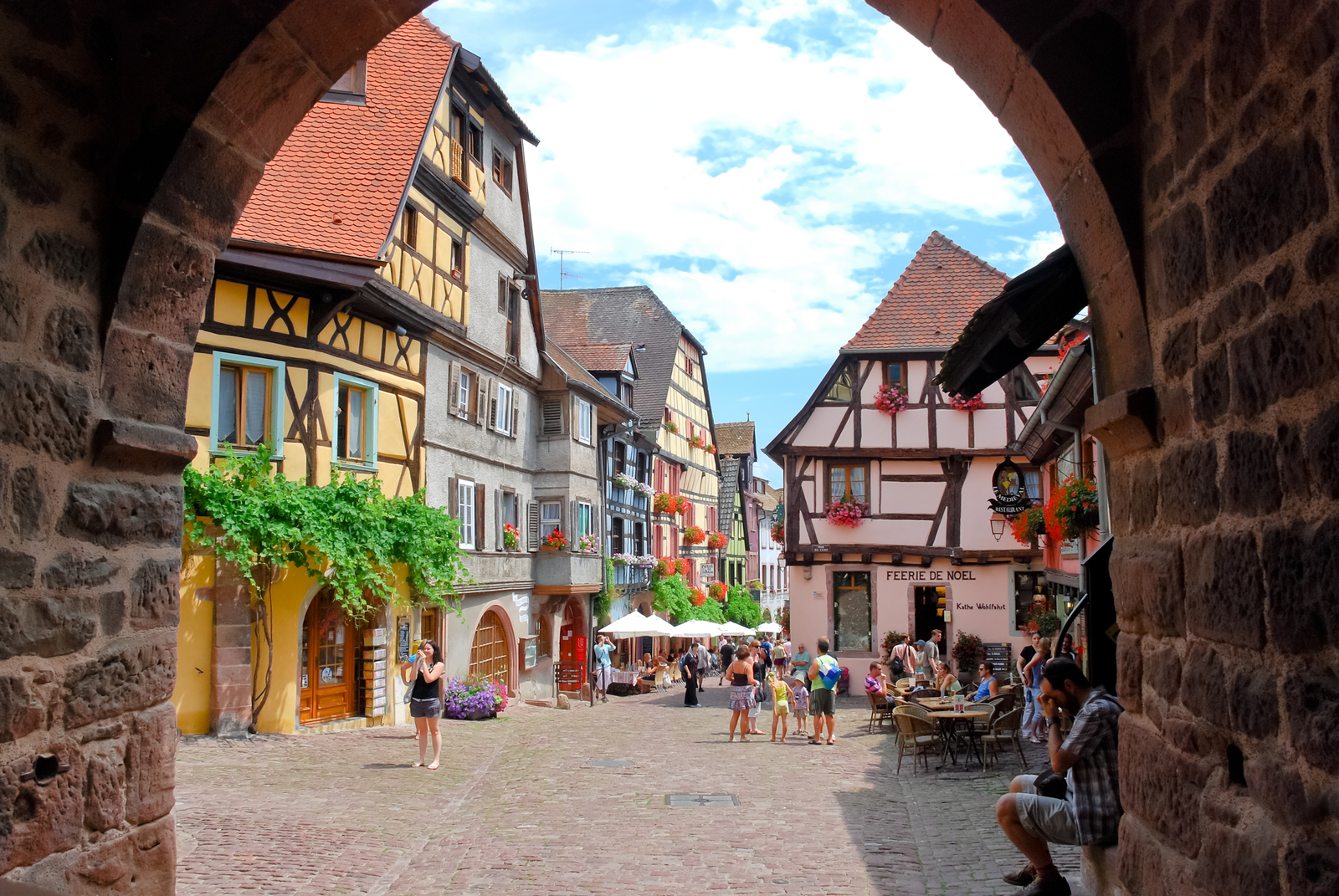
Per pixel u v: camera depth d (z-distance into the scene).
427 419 19.42
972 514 23.67
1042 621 18.38
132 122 3.30
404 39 19.94
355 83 18.75
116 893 3.23
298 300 15.66
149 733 3.42
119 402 3.30
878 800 10.45
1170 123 2.97
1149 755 3.23
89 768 3.12
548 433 26.02
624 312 42.41
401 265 18.12
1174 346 3.01
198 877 7.19
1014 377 23.69
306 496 14.95
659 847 8.25
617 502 31.84
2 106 2.85
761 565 60.03
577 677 26.28
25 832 2.86
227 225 3.69
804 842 8.41
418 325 18.69
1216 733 2.78
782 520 26.06
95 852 3.15
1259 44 2.46
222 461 14.52
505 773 12.18
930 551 23.70
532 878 7.29
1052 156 3.50
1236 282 2.62
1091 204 3.37
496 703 19.59
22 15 2.92
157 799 3.45
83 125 3.18
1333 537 2.22
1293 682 2.38
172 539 3.57
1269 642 2.49
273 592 15.24
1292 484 2.38
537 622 25.72
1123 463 3.43
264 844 8.21
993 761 12.70
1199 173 2.80
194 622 14.41
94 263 3.20
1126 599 3.39
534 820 9.38
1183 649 2.98
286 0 3.27
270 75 3.47
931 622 25.38
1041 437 17.53
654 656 35.69
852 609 24.28
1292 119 2.34
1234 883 2.65
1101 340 3.56
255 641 14.87
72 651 3.06
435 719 12.55
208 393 14.48
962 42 3.52
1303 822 2.35
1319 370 2.26
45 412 2.98
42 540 2.95
